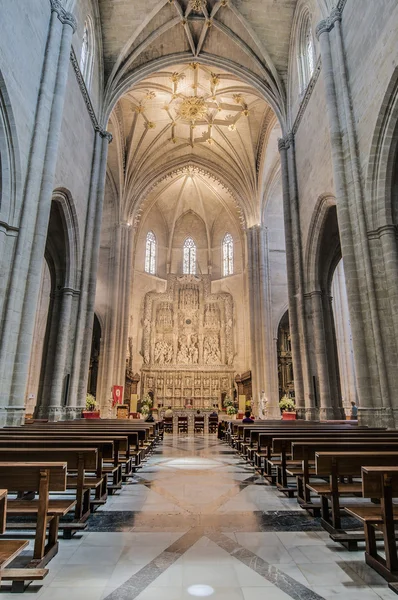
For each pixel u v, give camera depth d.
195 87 24.94
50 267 16.73
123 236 29.42
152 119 27.70
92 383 29.69
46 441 5.39
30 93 11.51
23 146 11.10
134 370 33.03
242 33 20.42
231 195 31.30
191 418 30.22
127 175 29.45
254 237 30.09
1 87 9.91
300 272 17.56
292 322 17.72
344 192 12.28
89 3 17.52
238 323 34.97
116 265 28.53
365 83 11.70
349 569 3.80
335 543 4.48
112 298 28.06
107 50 19.67
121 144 27.97
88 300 16.91
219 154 30.66
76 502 5.02
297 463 7.89
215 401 32.69
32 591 3.34
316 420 15.78
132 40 19.48
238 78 22.36
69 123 14.66
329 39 13.87
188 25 20.70
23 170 11.07
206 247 38.69
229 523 5.23
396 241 10.92
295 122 18.59
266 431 8.03
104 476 6.42
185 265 38.25
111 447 5.97
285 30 19.70
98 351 30.22
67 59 13.27
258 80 21.31
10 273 10.41
